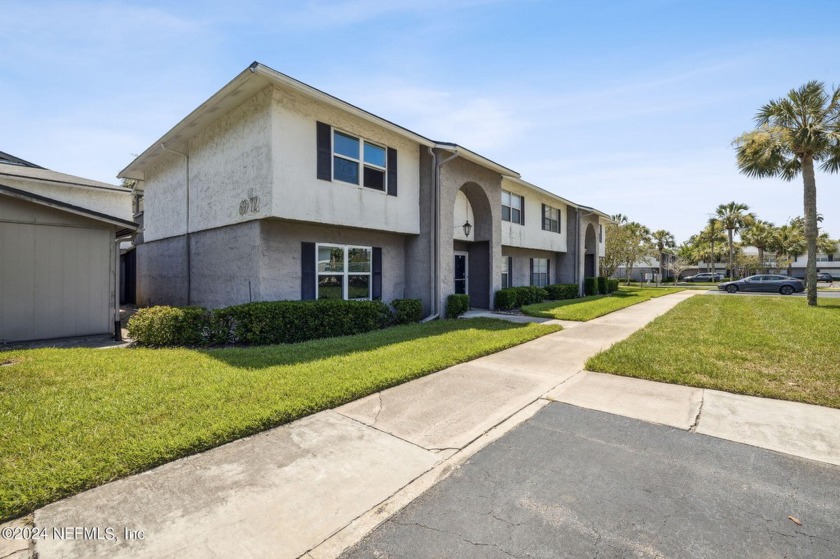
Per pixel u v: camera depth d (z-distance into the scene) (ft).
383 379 16.70
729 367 19.08
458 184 39.68
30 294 26.00
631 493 9.02
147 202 46.16
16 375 16.89
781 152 48.75
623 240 100.73
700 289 100.63
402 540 7.48
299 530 7.72
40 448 10.42
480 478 9.70
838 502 8.61
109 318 29.04
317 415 13.50
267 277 29.43
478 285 48.21
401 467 10.19
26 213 25.76
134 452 10.18
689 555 7.04
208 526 7.77
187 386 15.48
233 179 30.66
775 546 7.26
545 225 65.16
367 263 36.04
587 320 37.40
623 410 14.14
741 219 149.07
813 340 25.49
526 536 7.57
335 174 30.86
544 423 13.04
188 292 37.40
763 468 10.09
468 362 20.84
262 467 10.05
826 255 180.75
